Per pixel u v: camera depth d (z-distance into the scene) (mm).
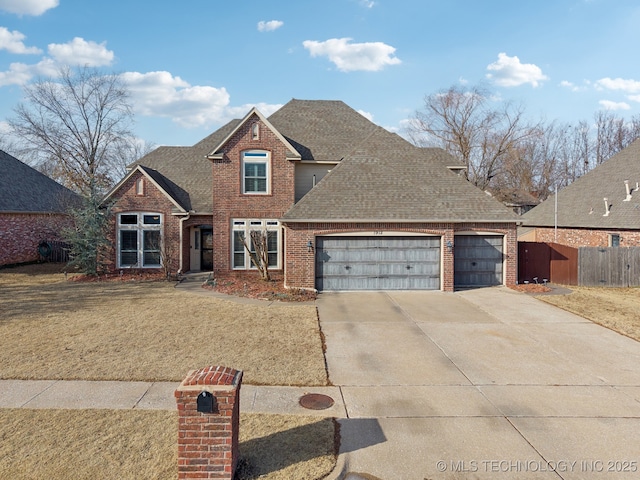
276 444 5457
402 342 10000
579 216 26203
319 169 21250
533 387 7395
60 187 30406
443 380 7703
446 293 16312
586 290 17625
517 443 5551
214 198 20078
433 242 16781
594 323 11852
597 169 28859
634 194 23531
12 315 12234
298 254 16500
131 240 20797
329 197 17141
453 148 48062
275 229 20281
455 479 4801
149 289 16828
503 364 8555
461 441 5594
